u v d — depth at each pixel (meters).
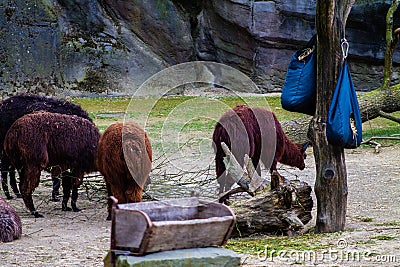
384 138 14.59
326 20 6.91
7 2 21.47
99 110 19.53
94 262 6.03
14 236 7.21
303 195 7.55
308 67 7.36
